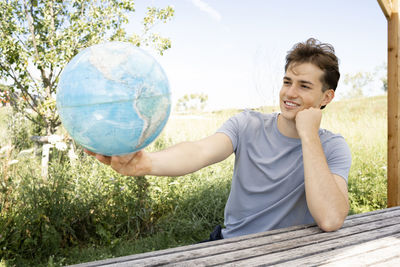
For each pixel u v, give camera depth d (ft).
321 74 4.41
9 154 10.57
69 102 2.48
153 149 14.67
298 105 4.49
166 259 2.82
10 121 14.82
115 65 2.50
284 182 4.62
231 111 21.31
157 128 2.78
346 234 3.52
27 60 12.88
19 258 8.59
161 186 11.50
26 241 8.65
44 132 16.65
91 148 2.74
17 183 9.77
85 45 13.82
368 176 14.84
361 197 13.66
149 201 10.93
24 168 10.70
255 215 4.74
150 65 2.69
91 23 13.88
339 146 4.56
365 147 18.62
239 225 4.88
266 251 3.02
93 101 2.40
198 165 4.16
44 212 9.04
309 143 4.02
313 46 4.51
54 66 12.92
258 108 17.17
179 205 11.47
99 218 10.32
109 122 2.46
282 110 4.66
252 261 2.78
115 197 10.54
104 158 3.18
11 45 12.86
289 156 4.70
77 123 2.51
